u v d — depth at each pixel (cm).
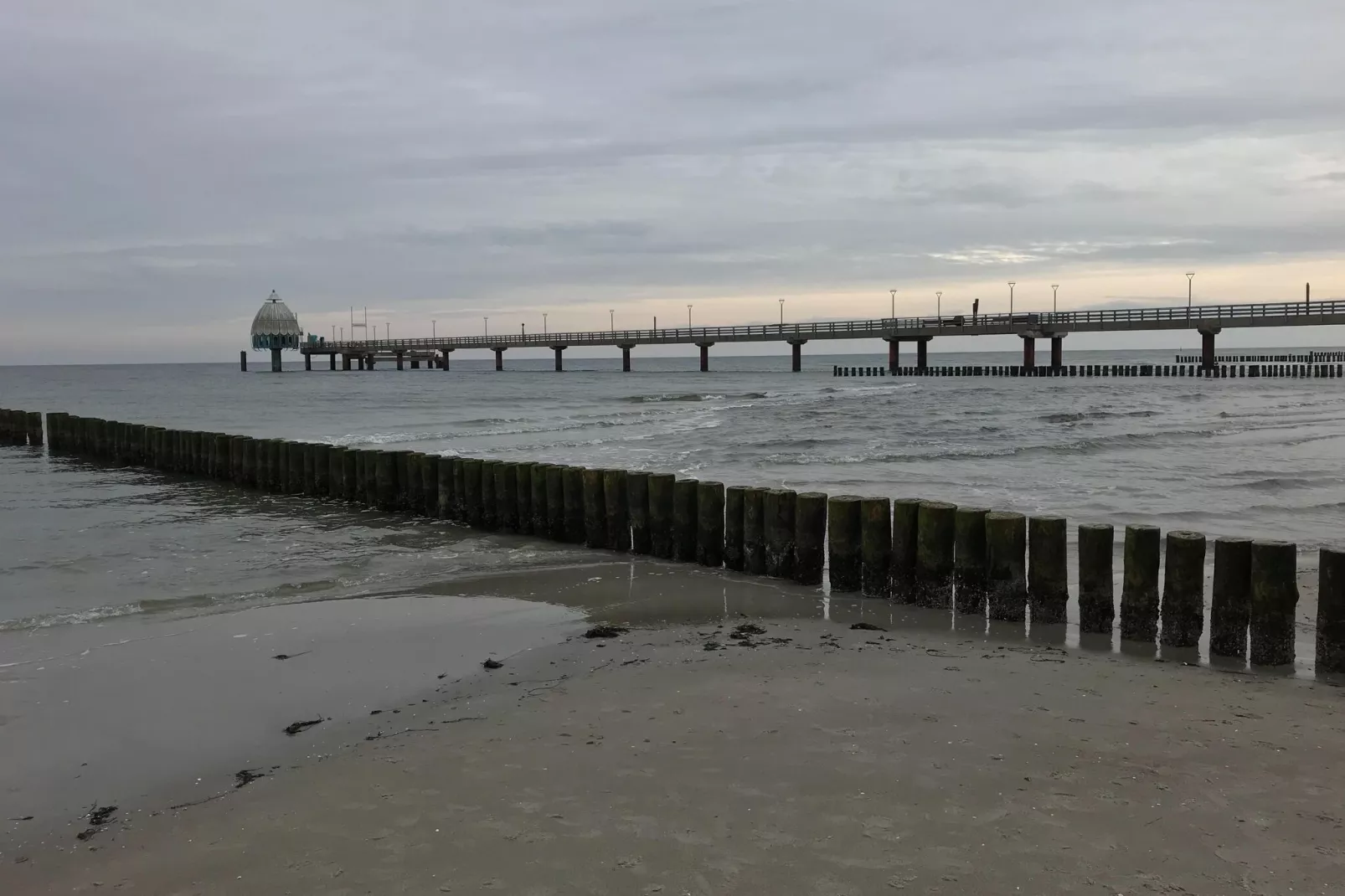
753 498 1077
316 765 562
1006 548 880
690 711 635
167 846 467
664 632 860
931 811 477
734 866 423
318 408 4691
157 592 1038
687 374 10250
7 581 1095
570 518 1296
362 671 756
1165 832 452
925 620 898
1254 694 671
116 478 2205
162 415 4228
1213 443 2617
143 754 593
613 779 523
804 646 807
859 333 7888
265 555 1245
